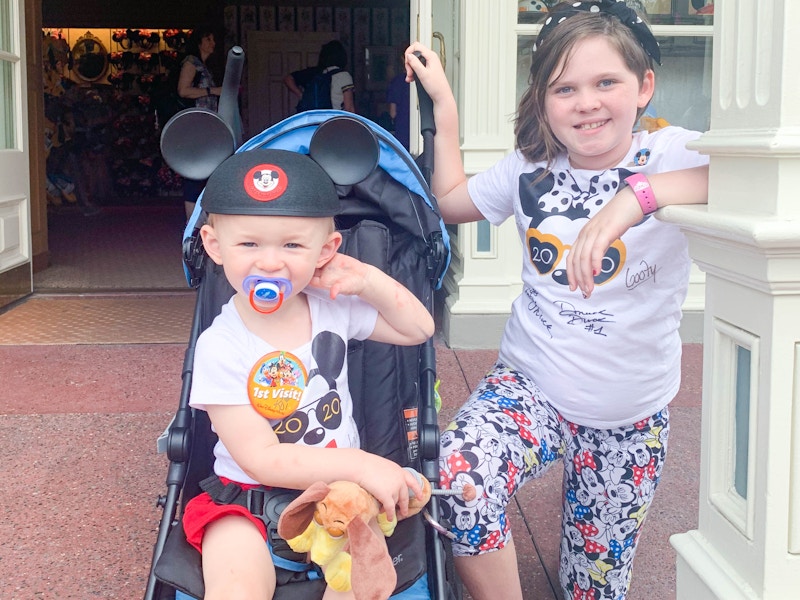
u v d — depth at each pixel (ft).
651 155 7.02
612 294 6.97
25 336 17.69
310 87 27.63
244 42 48.98
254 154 6.00
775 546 5.41
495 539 6.52
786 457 5.33
